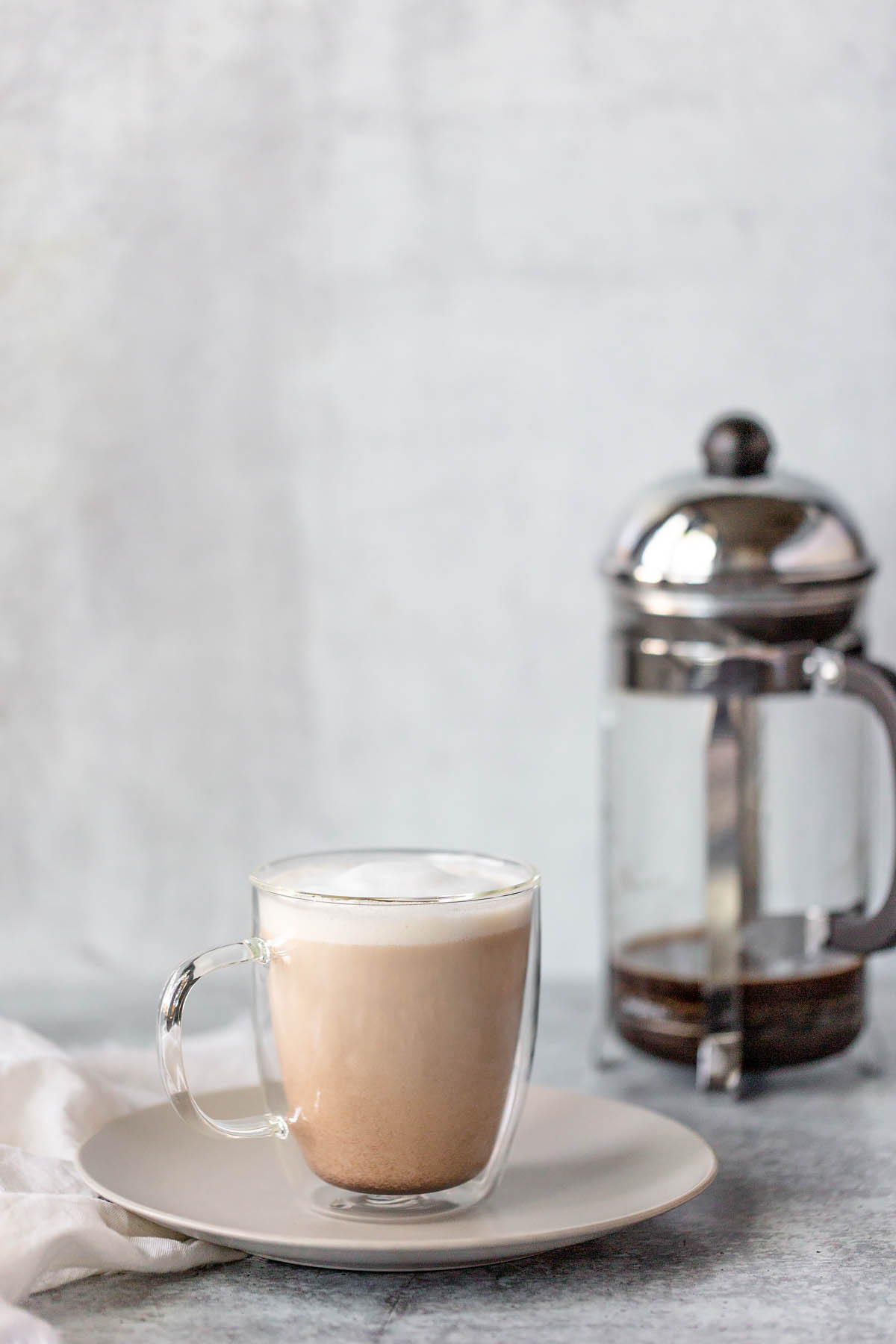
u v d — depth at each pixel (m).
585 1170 1.01
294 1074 0.97
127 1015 1.28
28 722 1.36
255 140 1.33
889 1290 0.97
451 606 1.35
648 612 1.14
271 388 1.34
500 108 1.32
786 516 1.13
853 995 1.16
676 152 1.32
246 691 1.36
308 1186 0.98
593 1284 0.97
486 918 0.97
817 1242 1.01
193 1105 0.97
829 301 1.32
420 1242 0.94
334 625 1.35
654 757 1.20
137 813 1.36
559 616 1.34
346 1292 0.97
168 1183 1.00
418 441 1.34
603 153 1.32
